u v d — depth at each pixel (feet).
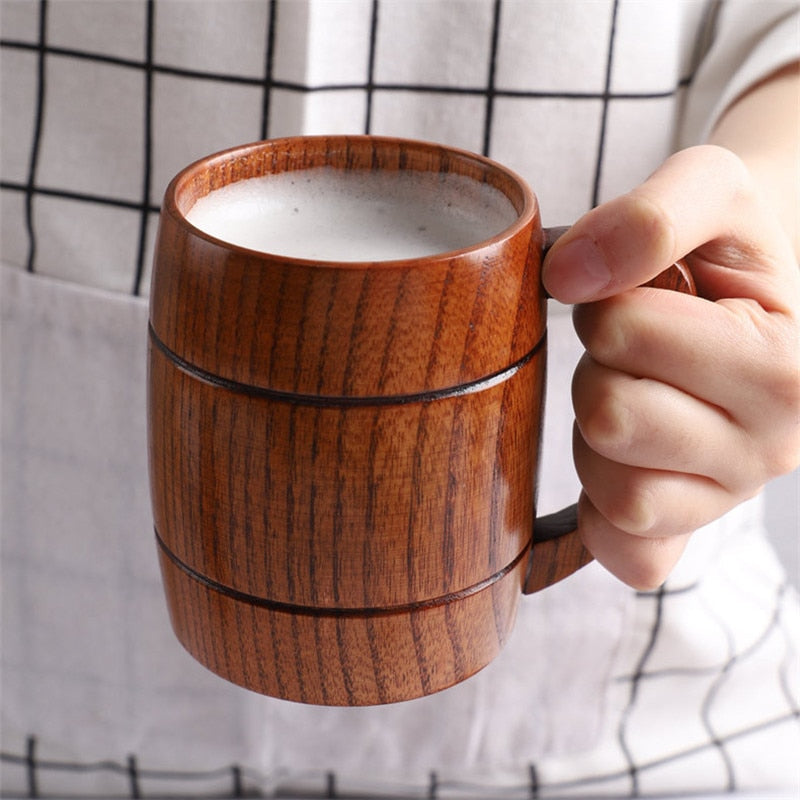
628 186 2.23
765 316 1.55
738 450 1.56
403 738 2.80
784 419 1.55
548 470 2.38
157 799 2.90
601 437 1.52
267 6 2.05
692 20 2.26
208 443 1.40
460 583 1.45
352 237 1.56
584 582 2.55
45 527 2.51
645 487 1.55
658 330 1.50
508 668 2.67
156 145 2.17
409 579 1.42
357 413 1.36
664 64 2.17
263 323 1.35
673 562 1.64
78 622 2.63
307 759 2.84
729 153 1.59
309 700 1.48
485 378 1.39
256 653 1.47
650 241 1.43
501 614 1.51
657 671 2.68
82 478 2.44
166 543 1.49
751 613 2.72
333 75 2.11
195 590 1.47
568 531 1.59
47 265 2.26
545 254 1.46
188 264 1.38
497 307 1.38
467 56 2.12
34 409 2.38
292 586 1.42
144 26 2.10
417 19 2.09
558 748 2.78
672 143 2.36
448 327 1.36
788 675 2.75
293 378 1.36
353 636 1.44
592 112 2.16
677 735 2.77
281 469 1.38
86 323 2.27
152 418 1.47
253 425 1.38
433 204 1.58
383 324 1.34
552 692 2.70
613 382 1.53
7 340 2.32
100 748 2.81
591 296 1.46
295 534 1.40
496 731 2.76
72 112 2.17
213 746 2.81
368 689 1.47
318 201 1.59
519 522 1.48
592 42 2.12
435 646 1.47
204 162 1.52
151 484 1.51
